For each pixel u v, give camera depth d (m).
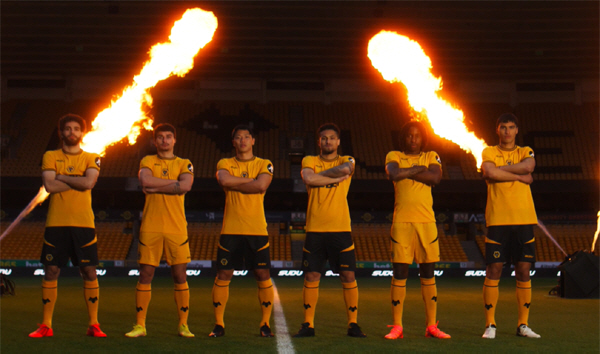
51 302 5.64
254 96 26.39
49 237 5.60
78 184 5.57
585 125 25.16
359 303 9.50
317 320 7.04
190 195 23.95
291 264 20.39
